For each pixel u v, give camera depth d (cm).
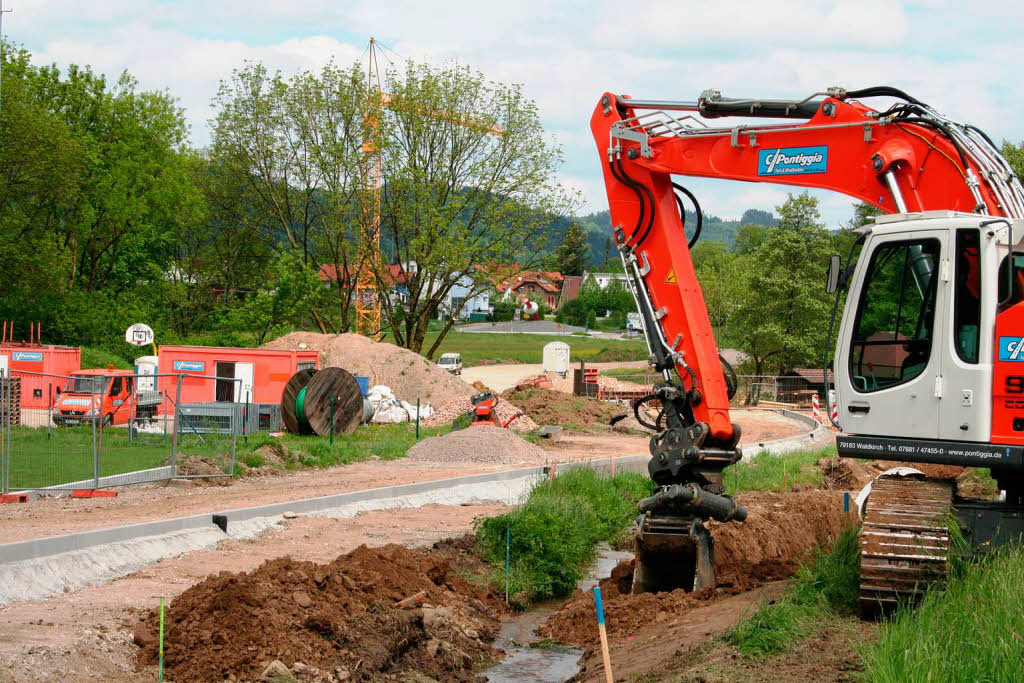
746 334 6656
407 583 1205
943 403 977
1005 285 957
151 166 5975
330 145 5003
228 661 845
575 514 1795
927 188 1084
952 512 975
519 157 4947
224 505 1656
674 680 791
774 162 1202
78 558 1127
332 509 1709
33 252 4956
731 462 1272
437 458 2625
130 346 5250
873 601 923
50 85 5859
